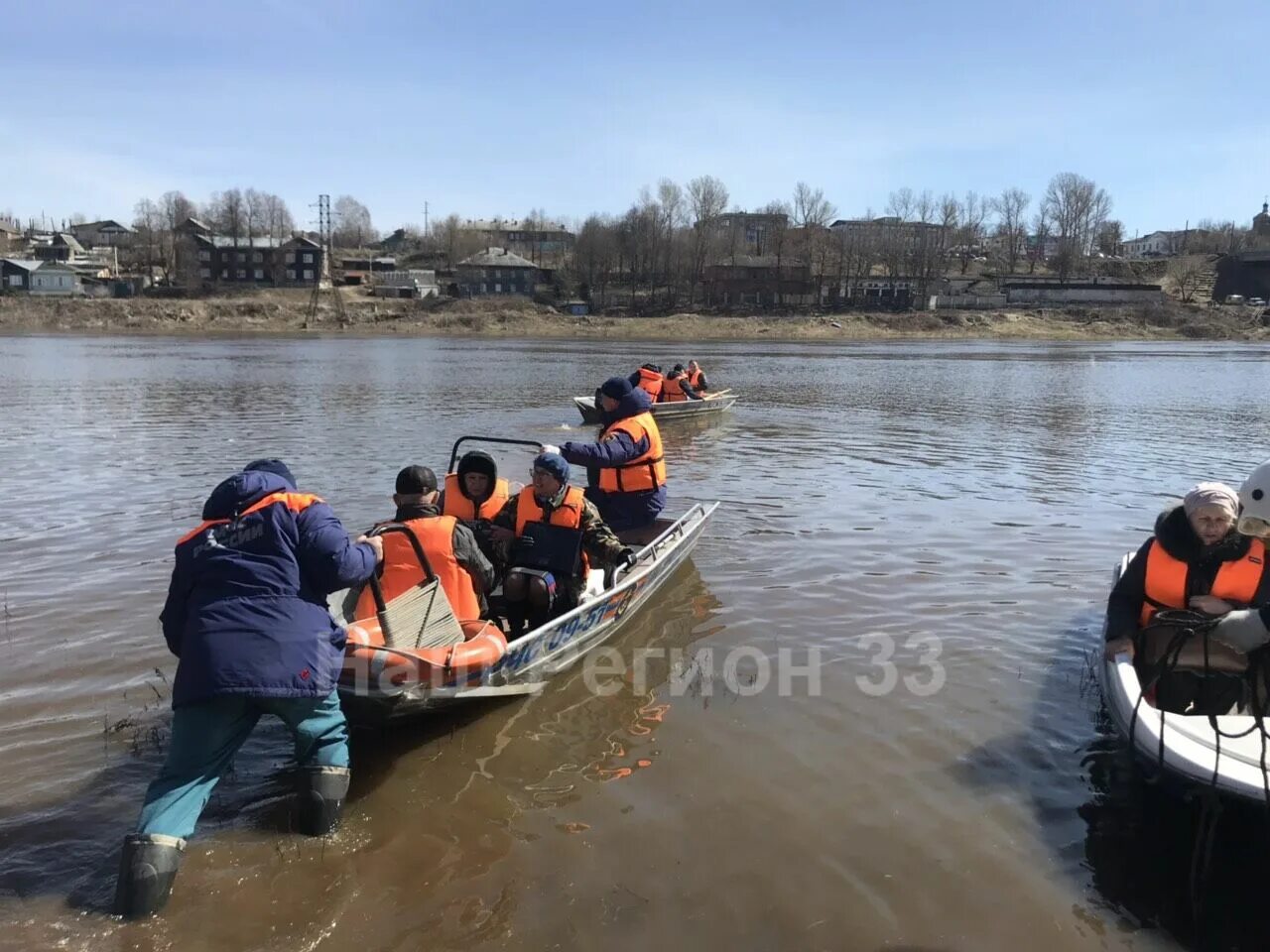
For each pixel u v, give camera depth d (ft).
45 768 15.75
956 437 57.16
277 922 12.22
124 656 20.27
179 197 405.18
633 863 13.51
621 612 22.18
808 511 35.12
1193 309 291.17
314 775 14.14
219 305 267.59
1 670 19.49
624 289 332.60
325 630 13.83
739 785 15.56
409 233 485.56
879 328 262.26
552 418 65.46
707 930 12.12
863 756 16.51
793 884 13.04
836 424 63.36
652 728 17.60
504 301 296.51
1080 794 15.33
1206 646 15.53
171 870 12.47
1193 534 16.63
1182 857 13.75
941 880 13.16
